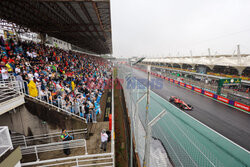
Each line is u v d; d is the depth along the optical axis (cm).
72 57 2519
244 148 845
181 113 1390
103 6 1241
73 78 1373
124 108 1491
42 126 659
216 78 2928
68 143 617
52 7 1248
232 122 1201
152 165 662
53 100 789
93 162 588
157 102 1731
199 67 3800
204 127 1101
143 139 899
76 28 2123
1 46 1115
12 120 580
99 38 3156
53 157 615
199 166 660
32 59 1288
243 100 1528
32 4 1187
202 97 2014
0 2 1137
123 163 718
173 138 920
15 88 641
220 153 786
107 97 1669
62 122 698
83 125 741
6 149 374
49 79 1046
